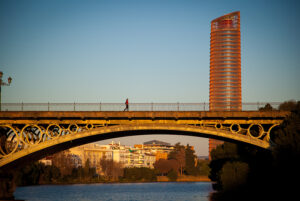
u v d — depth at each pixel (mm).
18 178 147125
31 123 53906
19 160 57781
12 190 61719
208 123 53812
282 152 48969
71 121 54000
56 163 188000
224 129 54969
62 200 93188
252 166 70750
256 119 53562
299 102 53250
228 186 73438
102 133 53125
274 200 53344
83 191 133375
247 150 77875
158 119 53938
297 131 49938
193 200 92562
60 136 53031
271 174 54438
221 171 84375
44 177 175250
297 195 48375
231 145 92750
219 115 52844
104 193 124312
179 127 53156
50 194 114125
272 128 56312
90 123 54000
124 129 53188
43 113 53250
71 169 195500
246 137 52688
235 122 53656
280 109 53656
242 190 71125
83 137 54594
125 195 115750
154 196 110875
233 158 85625
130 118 53688
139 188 159125
